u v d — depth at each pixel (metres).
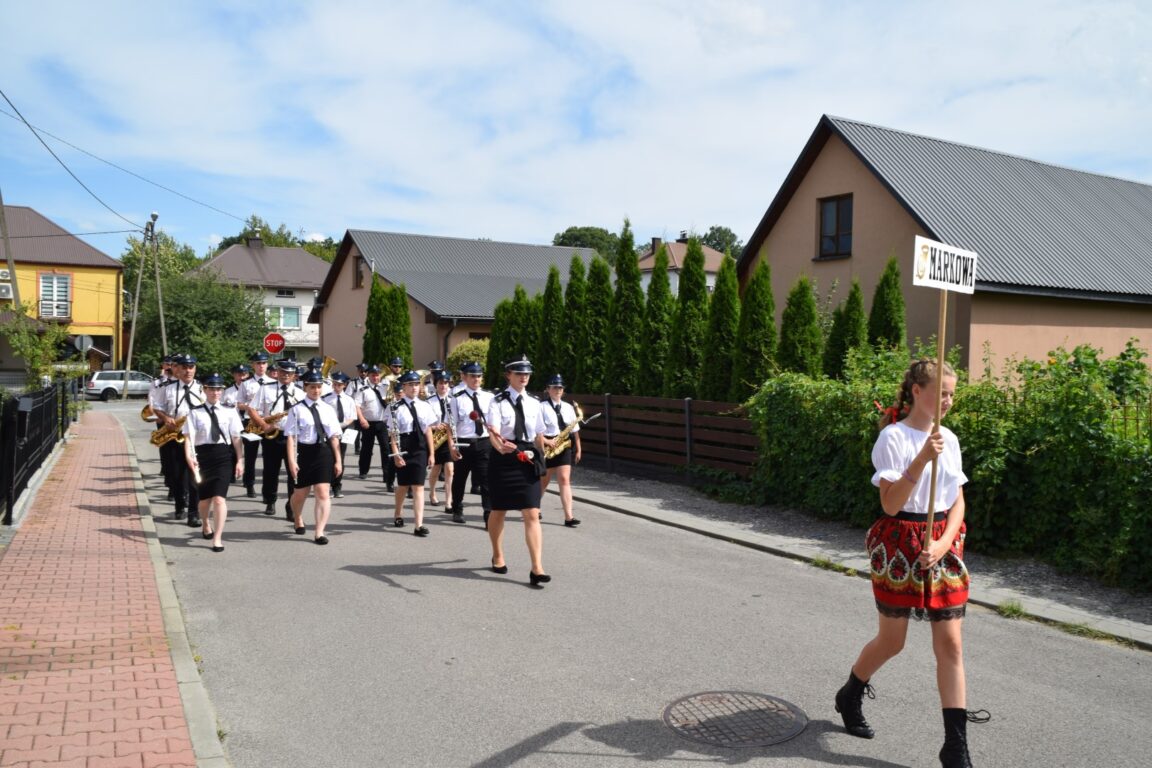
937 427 3.78
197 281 47.03
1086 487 7.34
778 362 12.06
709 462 12.04
